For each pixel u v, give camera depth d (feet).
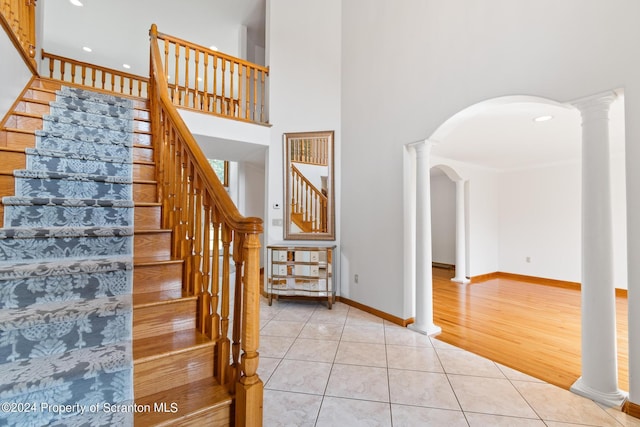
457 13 8.41
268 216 13.28
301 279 12.01
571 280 16.25
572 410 5.64
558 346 8.54
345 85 12.84
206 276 5.29
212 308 5.02
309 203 13.17
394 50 10.45
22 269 4.36
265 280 13.48
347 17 12.82
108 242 5.83
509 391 6.28
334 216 12.90
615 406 5.67
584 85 6.03
